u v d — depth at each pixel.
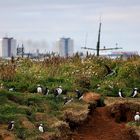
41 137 27.34
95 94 33.66
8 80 37.56
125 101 32.75
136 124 29.91
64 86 36.09
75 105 31.50
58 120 29.33
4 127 27.89
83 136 29.45
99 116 31.70
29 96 32.25
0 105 30.05
